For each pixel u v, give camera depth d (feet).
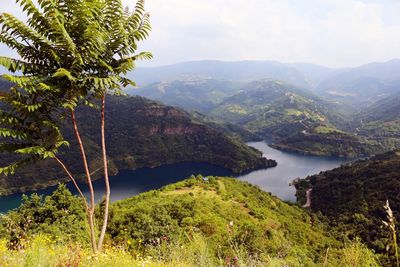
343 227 252.42
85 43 17.47
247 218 153.38
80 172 485.56
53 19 16.74
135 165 622.54
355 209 295.48
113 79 17.78
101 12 19.17
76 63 17.57
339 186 376.68
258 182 500.74
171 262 18.10
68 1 17.67
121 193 404.98
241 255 16.79
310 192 409.08
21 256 15.64
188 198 159.94
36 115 17.72
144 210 81.66
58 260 15.33
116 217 81.87
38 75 17.13
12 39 17.16
